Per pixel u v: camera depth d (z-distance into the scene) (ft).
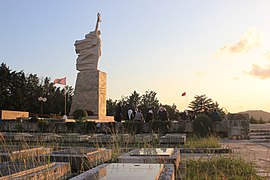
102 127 90.48
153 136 59.26
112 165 21.22
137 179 16.43
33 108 228.63
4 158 27.09
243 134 85.51
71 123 93.30
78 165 26.43
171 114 234.38
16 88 226.58
